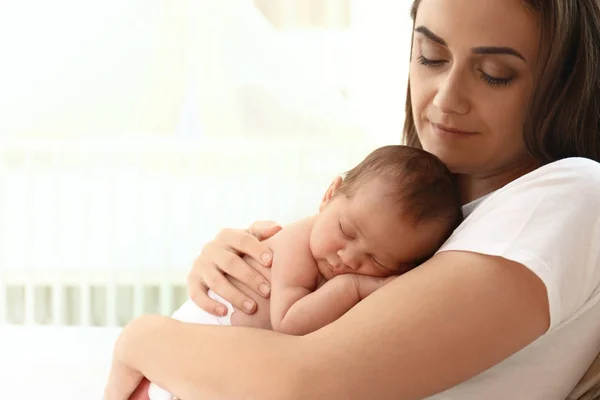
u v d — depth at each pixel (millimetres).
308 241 1104
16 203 2668
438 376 822
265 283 1102
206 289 1156
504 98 987
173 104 2760
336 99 2748
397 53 2742
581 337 938
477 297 827
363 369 820
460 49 977
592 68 990
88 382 1575
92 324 2863
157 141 2656
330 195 1154
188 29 2707
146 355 962
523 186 905
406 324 827
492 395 918
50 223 2645
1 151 2512
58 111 2732
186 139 2686
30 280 2533
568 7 953
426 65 1041
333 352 832
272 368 842
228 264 1121
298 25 2762
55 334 1850
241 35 2705
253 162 2783
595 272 886
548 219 864
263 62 2725
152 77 2732
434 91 1032
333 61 2764
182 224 2674
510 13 950
